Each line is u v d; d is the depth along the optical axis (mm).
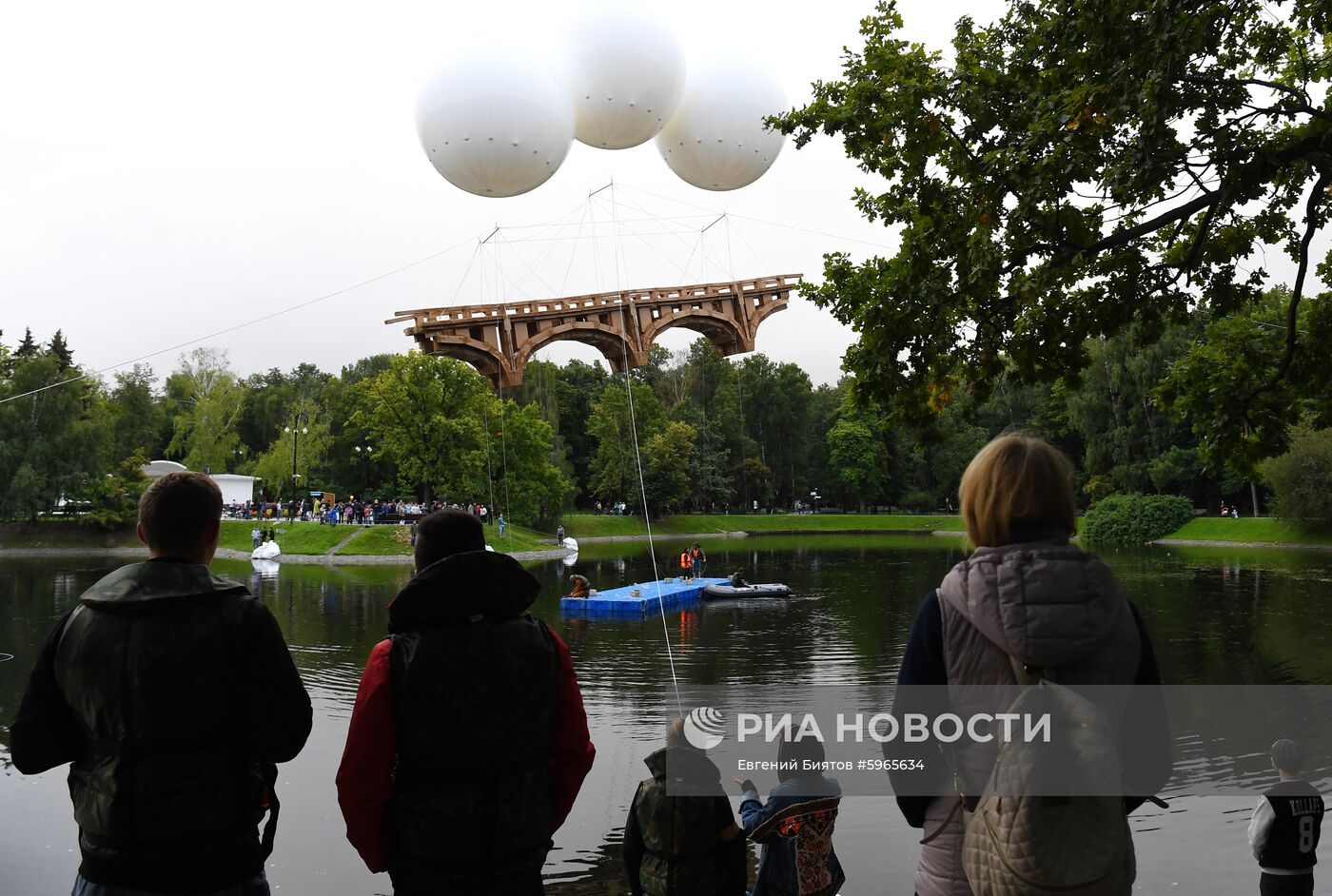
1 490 55500
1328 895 6645
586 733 3084
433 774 2766
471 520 3082
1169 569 39250
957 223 7711
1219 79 7219
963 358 8398
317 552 49531
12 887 7527
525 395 77375
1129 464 62562
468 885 2740
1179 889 7219
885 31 8203
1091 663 2156
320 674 18047
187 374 77000
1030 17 8414
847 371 8414
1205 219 7977
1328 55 8625
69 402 58219
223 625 2812
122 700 2699
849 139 8000
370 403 57625
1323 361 8523
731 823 4297
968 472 2467
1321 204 8289
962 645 2266
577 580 28547
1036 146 7312
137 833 2686
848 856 7977
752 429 99875
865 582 36750
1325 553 47094
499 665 2812
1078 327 8688
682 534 81000
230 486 65688
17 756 2795
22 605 28703
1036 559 2205
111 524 58781
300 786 10555
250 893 2857
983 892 2127
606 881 7973
